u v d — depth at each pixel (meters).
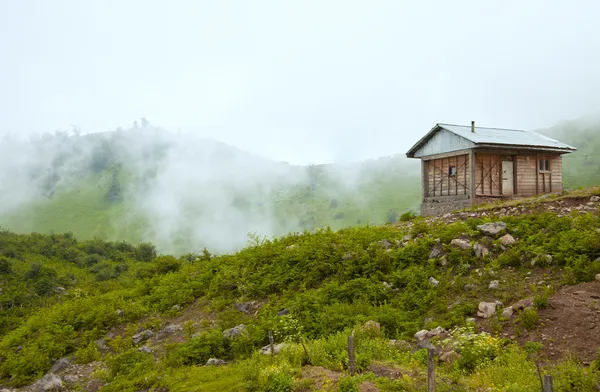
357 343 12.52
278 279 20.25
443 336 12.60
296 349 12.74
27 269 51.31
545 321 11.75
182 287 23.94
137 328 20.73
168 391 12.88
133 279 32.59
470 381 9.38
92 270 58.91
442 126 31.27
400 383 9.58
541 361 10.28
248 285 20.83
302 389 10.30
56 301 38.31
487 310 13.12
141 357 16.47
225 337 16.16
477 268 16.00
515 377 9.11
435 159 32.94
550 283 13.66
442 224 20.77
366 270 18.14
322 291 17.64
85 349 19.64
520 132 33.84
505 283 14.48
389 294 16.38
